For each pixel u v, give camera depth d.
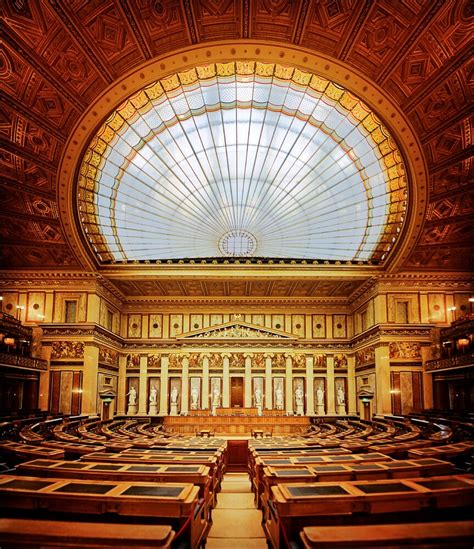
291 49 21.06
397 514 6.00
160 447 12.87
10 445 11.55
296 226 33.28
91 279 33.06
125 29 19.66
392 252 32.16
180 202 31.81
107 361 36.16
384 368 32.41
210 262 33.66
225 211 32.94
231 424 32.50
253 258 33.91
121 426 27.89
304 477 7.25
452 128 23.33
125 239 33.12
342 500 5.70
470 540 4.29
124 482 6.49
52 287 33.00
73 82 21.47
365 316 37.19
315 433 23.64
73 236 29.75
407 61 20.72
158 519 6.04
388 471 7.51
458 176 26.03
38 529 4.43
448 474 7.85
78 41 19.62
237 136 28.47
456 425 17.75
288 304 40.81
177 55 21.23
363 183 29.84
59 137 23.98
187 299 40.62
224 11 19.42
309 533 4.41
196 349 39.66
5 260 32.38
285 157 29.66
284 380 39.47
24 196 27.14
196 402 39.03
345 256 34.59
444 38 19.23
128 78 21.94
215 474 11.38
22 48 19.16
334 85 23.94
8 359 26.48
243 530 9.19
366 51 20.73
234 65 23.66
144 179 29.95
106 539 4.23
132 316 40.44
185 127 27.42
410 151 25.23
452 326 31.50
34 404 31.42
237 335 39.78
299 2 18.98
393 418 28.72
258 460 10.38
